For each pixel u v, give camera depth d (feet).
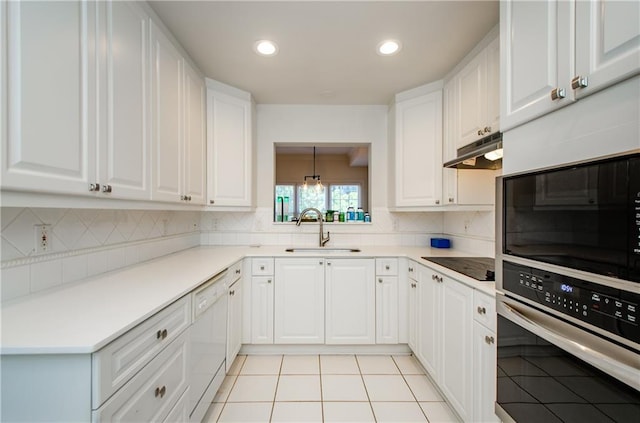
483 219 7.10
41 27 2.78
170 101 5.47
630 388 2.07
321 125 9.41
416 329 6.97
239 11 4.95
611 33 2.21
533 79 3.03
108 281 4.38
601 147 2.31
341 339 7.54
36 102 2.73
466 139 6.28
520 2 3.24
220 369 5.63
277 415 5.29
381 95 8.52
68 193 3.10
